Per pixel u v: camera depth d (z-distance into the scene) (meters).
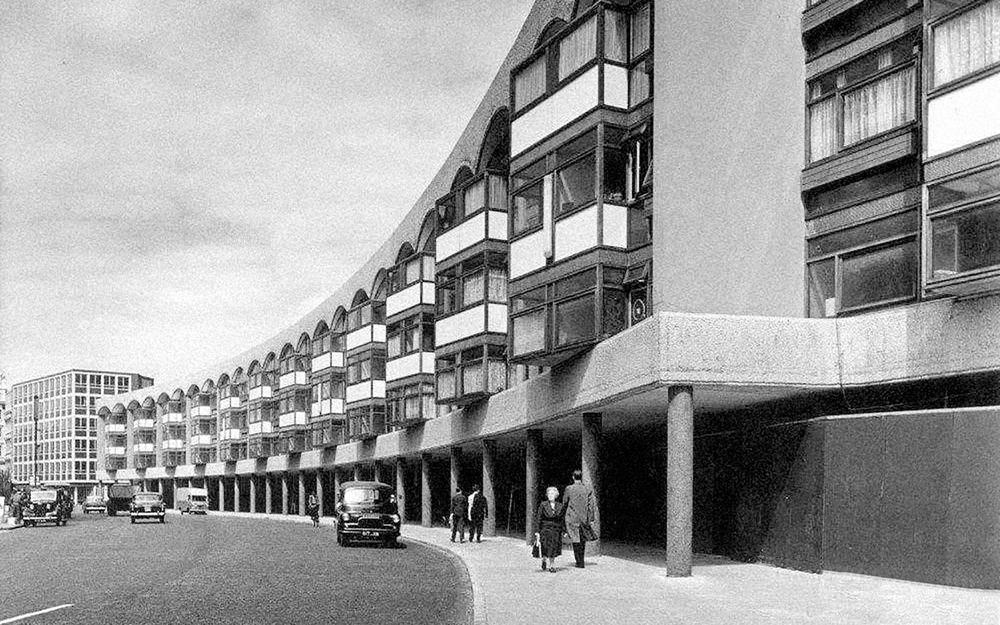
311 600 13.41
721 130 18.75
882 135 15.95
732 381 16.06
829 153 17.12
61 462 133.88
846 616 10.64
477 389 30.31
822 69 17.38
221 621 11.22
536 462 26.28
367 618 11.45
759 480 17.45
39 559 22.44
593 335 20.42
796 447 16.20
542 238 22.50
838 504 15.22
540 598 12.82
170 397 95.19
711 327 16.12
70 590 14.94
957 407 15.05
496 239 30.47
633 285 20.34
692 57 19.25
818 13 17.44
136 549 26.08
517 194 23.84
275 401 72.25
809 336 16.36
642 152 20.84
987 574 12.95
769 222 17.88
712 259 18.52
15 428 147.25
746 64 18.50
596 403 19.72
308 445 64.94
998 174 13.31
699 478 20.06
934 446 13.73
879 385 15.87
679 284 18.78
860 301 16.42
